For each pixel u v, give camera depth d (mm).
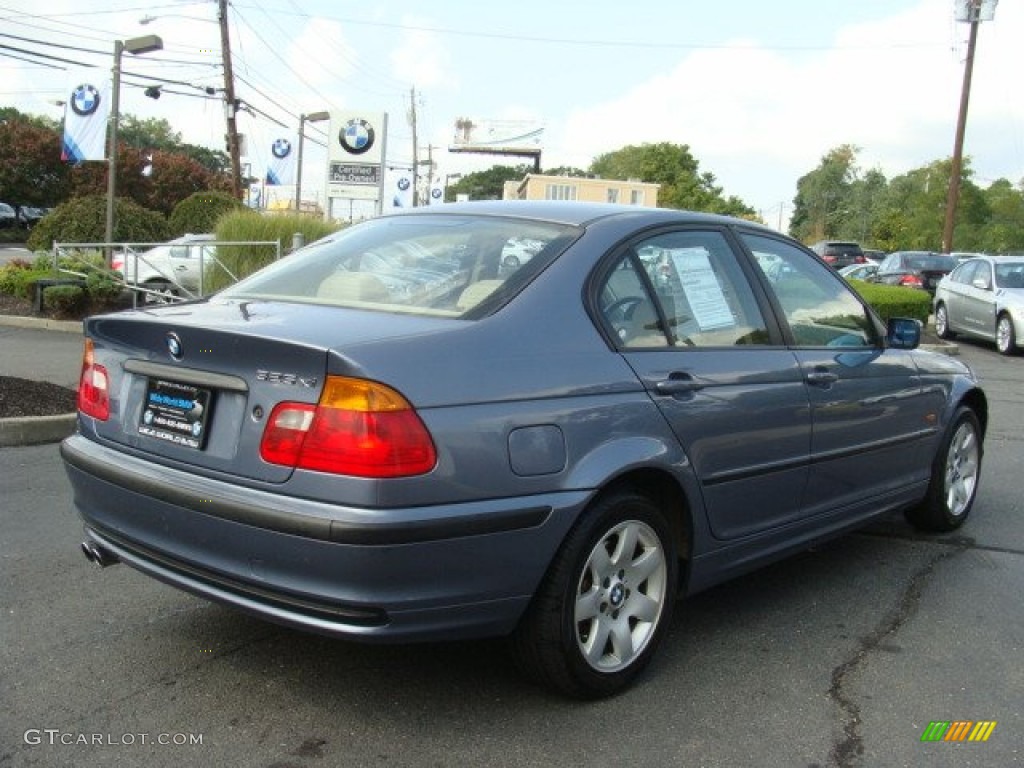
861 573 5000
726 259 4195
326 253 4105
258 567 2967
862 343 4883
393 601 2873
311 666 3660
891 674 3775
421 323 3189
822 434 4336
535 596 3221
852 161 102688
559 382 3236
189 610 4152
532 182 61531
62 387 8375
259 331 3043
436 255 3744
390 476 2816
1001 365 15180
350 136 24578
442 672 3645
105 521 3455
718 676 3713
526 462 3090
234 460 3043
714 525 3820
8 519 5305
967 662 3908
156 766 2943
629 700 3488
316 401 2889
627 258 3732
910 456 5145
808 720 3379
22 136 54188
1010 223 72625
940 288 19125
